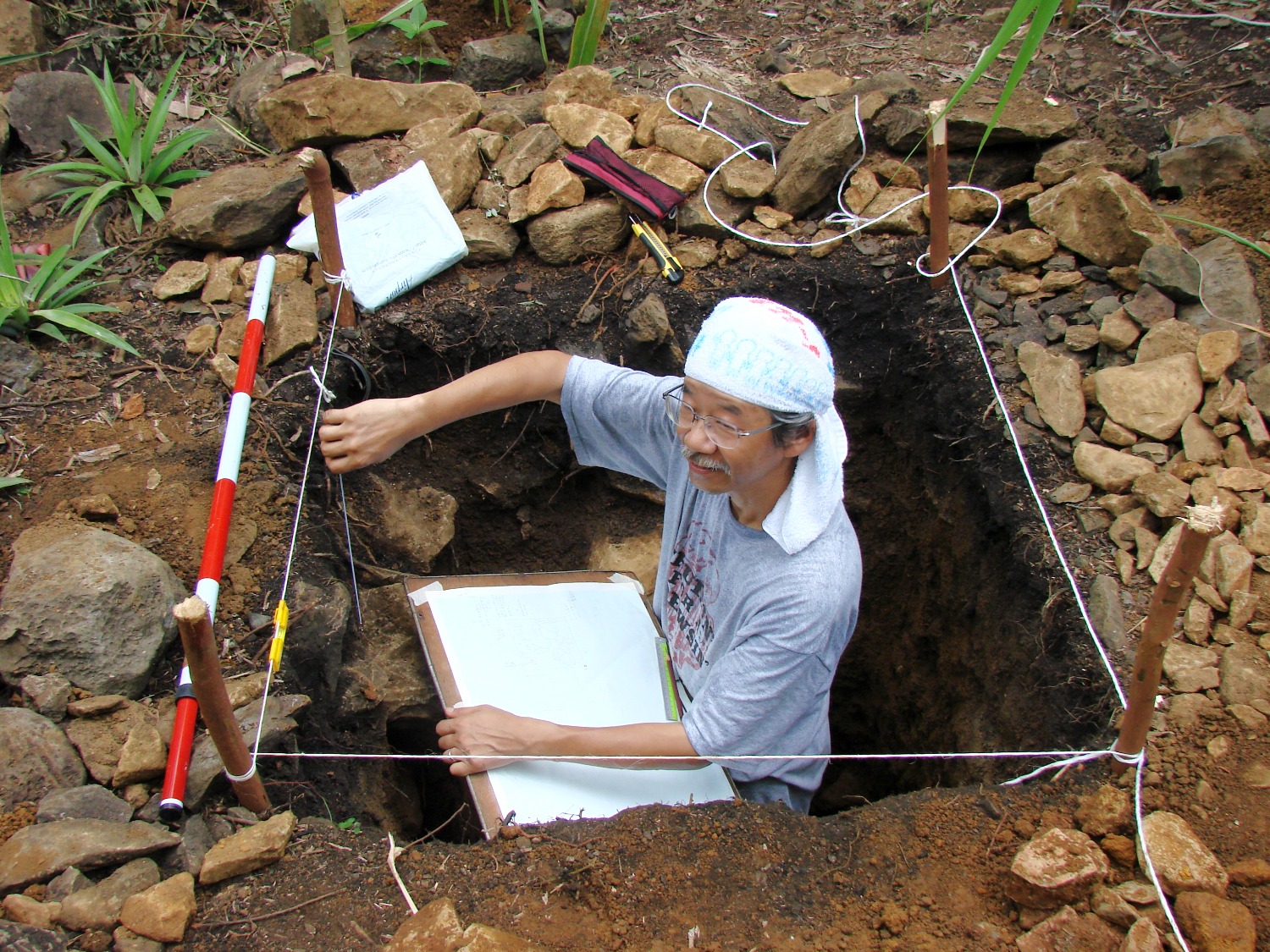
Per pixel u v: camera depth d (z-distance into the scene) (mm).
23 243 2438
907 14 3148
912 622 2459
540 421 2467
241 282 2354
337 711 1873
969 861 1462
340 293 2205
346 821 1548
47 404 2072
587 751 1577
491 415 2441
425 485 2424
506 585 1919
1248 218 2375
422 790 2197
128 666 1613
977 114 2531
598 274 2439
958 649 2213
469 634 1813
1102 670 1714
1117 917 1338
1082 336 2227
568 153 2547
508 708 1721
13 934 1270
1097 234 2346
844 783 2570
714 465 1499
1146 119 2652
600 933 1359
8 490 1890
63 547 1680
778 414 1399
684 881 1431
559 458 2535
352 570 2057
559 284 2426
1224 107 2572
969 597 2164
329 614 1847
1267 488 1893
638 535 2654
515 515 2586
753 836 1496
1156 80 2781
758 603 1555
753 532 1598
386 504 2232
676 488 1752
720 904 1405
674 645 1864
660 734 1578
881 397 2469
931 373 2307
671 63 2963
